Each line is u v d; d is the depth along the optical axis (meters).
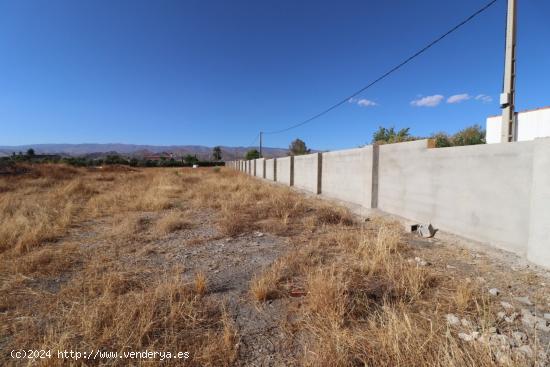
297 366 1.97
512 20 4.88
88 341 2.19
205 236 5.33
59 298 2.88
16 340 2.23
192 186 13.98
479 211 4.45
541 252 3.44
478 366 1.86
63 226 5.81
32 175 16.36
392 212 6.84
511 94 4.95
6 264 3.76
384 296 2.79
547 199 3.35
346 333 2.23
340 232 5.34
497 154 4.15
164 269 3.68
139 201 8.77
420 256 4.05
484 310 2.41
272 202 8.48
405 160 6.31
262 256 4.19
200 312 2.61
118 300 2.78
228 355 2.06
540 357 1.96
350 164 9.00
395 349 1.96
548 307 2.67
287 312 2.64
